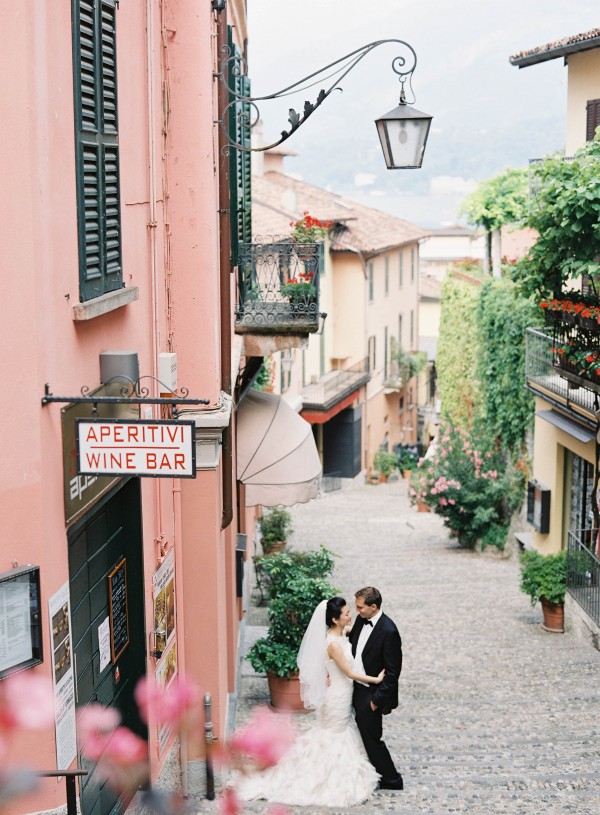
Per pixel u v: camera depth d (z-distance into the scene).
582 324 14.50
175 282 8.45
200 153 8.36
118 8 6.56
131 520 7.24
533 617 16.09
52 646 4.86
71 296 5.27
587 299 14.83
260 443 12.33
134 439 5.08
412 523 27.80
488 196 29.19
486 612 16.50
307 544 24.03
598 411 14.22
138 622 7.36
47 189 4.84
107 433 5.08
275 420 12.59
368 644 8.70
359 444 41.34
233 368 11.44
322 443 39.78
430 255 73.25
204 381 8.53
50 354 4.90
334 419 40.31
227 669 10.88
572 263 14.13
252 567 17.95
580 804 8.34
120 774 3.74
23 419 4.63
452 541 24.72
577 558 14.49
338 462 40.47
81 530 6.25
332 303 41.03
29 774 2.97
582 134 17.95
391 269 45.97
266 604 15.94
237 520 12.75
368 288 41.91
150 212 7.52
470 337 27.72
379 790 8.76
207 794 8.52
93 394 5.52
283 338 12.66
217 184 9.54
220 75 9.56
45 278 4.82
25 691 3.04
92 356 5.72
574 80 18.28
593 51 17.34
